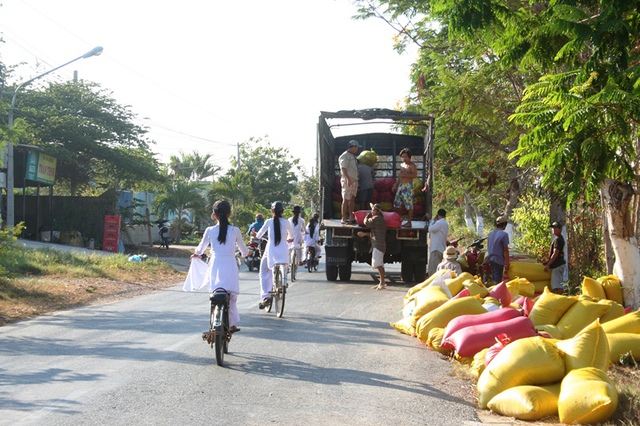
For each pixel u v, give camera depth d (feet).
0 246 46.19
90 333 32.40
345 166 57.52
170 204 133.59
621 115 21.07
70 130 109.50
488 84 45.34
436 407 20.54
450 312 30.09
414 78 63.72
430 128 57.62
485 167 63.46
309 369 25.16
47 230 106.73
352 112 58.85
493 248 42.52
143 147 124.16
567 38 24.54
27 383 22.41
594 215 46.96
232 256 27.48
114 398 20.67
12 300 41.96
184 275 70.69
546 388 20.52
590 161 21.77
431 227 52.90
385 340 31.42
